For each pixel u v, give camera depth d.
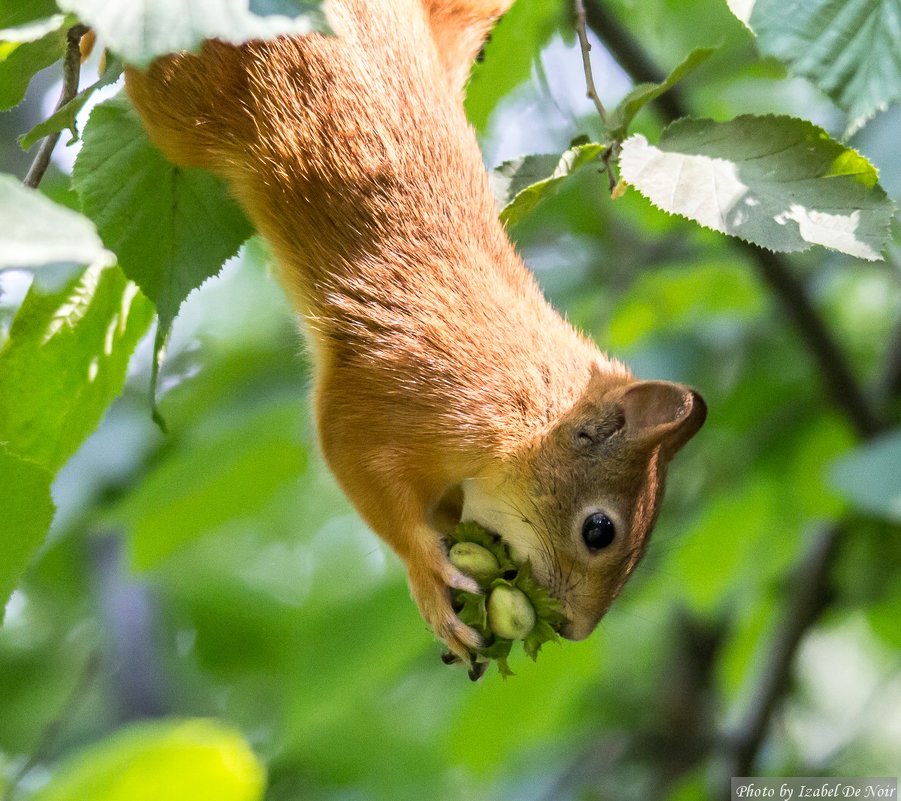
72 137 7.10
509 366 8.60
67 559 17.17
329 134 7.84
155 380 7.33
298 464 12.21
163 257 7.55
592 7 11.26
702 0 13.54
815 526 13.76
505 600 8.28
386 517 8.40
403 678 15.83
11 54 7.12
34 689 17.11
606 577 8.66
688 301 14.56
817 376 13.50
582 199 14.70
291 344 11.85
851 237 6.70
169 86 7.51
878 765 16.08
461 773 15.34
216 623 17.33
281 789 15.72
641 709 15.77
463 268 8.37
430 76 8.14
